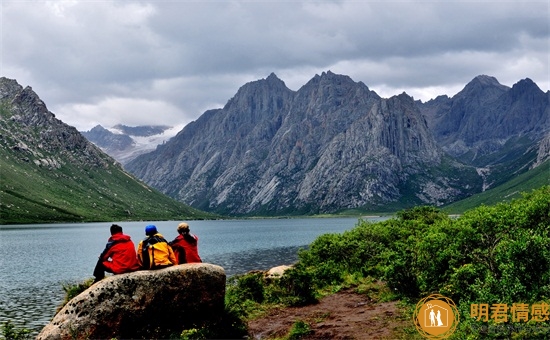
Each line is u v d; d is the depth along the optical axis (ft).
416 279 70.54
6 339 57.06
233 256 258.57
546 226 59.36
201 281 53.67
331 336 53.16
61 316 48.44
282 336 56.18
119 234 53.93
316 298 79.56
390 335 50.16
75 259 255.09
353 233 125.70
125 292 49.60
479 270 55.47
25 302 130.82
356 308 69.26
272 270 96.48
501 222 61.77
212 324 54.60
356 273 101.04
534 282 44.78
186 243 57.82
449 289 59.06
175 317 51.98
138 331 49.52
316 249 118.52
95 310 48.14
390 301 70.95
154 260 52.75
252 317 69.31
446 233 71.41
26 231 609.83
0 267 218.79
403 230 117.19
